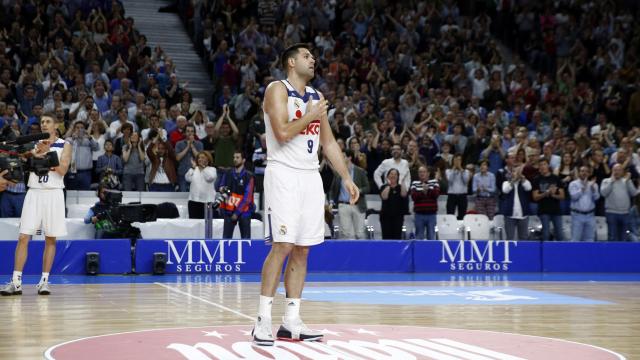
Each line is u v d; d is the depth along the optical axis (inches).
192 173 562.3
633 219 599.5
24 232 368.5
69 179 568.1
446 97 725.3
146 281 454.9
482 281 479.5
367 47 794.8
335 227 589.0
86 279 465.7
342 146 586.2
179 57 799.7
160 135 589.9
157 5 890.7
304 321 281.4
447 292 401.7
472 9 906.1
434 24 850.8
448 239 584.4
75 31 729.0
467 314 306.2
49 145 339.9
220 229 562.6
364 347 216.1
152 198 575.2
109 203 517.0
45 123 366.3
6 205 536.7
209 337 234.4
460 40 835.4
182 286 423.5
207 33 780.0
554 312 316.8
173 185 585.3
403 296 378.0
